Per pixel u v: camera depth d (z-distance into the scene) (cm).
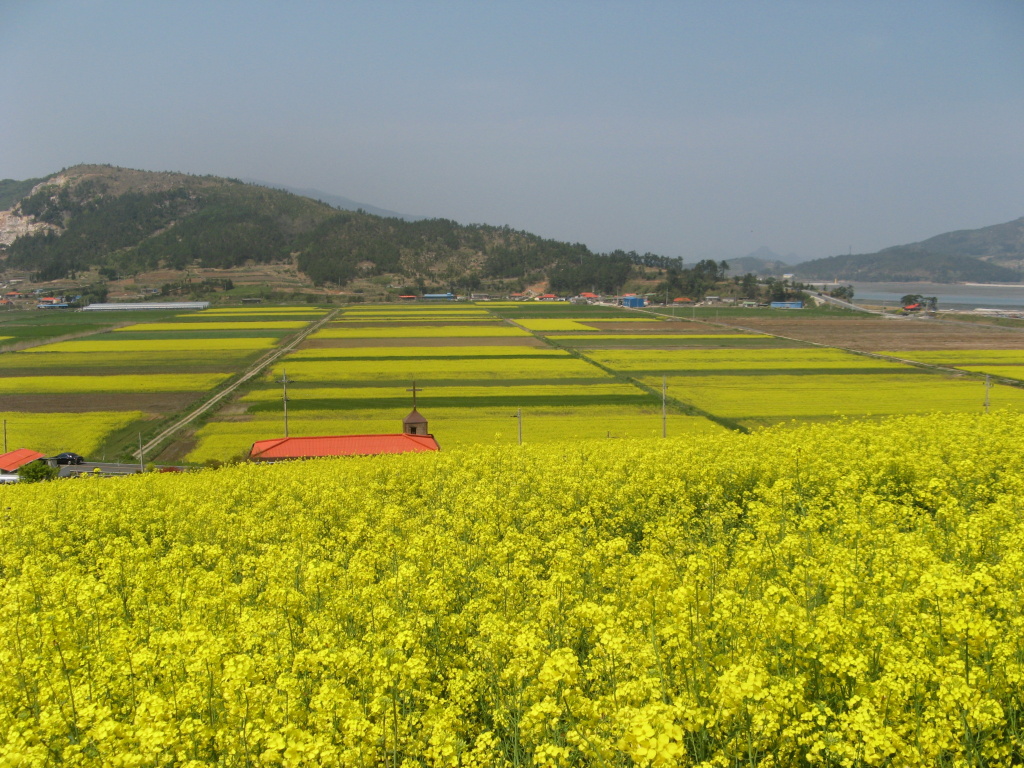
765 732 884
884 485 2388
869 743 852
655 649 1062
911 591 1245
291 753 900
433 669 1191
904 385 9125
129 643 1218
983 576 1083
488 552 1764
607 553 1563
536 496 2441
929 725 910
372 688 1091
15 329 16812
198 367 11206
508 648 1166
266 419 7719
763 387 9144
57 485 3597
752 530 2002
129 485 3238
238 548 2209
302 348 13450
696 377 10019
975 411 7350
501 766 972
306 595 1548
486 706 1138
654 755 780
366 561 1711
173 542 2294
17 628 1292
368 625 1330
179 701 1028
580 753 945
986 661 1002
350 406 8312
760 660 1016
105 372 10744
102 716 962
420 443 5597
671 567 1406
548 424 7244
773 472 2550
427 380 10025
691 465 2722
